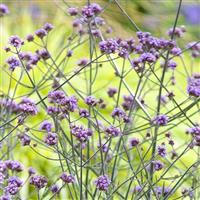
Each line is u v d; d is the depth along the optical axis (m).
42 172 2.06
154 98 2.50
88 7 1.76
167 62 1.74
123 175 1.94
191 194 1.69
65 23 3.04
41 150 2.14
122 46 1.71
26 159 2.10
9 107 1.85
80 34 1.99
